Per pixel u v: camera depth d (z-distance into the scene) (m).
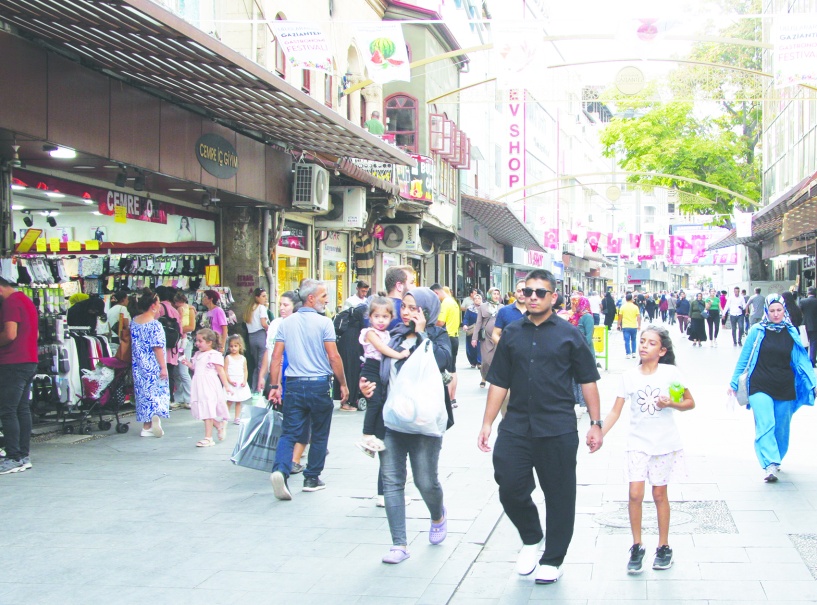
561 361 5.68
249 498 7.93
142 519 7.16
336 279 22.14
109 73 10.49
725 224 48.66
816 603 5.14
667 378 5.93
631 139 47.31
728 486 8.32
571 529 5.67
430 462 6.29
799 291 38.75
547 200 61.28
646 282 109.38
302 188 16.14
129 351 11.39
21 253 11.66
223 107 12.29
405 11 26.88
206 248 15.96
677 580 5.64
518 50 13.22
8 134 8.97
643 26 12.93
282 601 5.29
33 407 11.23
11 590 5.46
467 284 40.94
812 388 8.52
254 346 14.97
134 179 12.20
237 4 15.90
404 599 5.32
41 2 7.82
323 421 8.28
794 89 37.16
